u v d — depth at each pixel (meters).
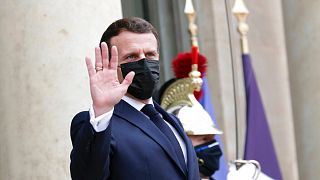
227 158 7.29
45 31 3.99
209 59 7.36
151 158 2.62
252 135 6.17
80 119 2.64
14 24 4.00
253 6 7.90
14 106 3.98
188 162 2.77
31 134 3.94
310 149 6.97
